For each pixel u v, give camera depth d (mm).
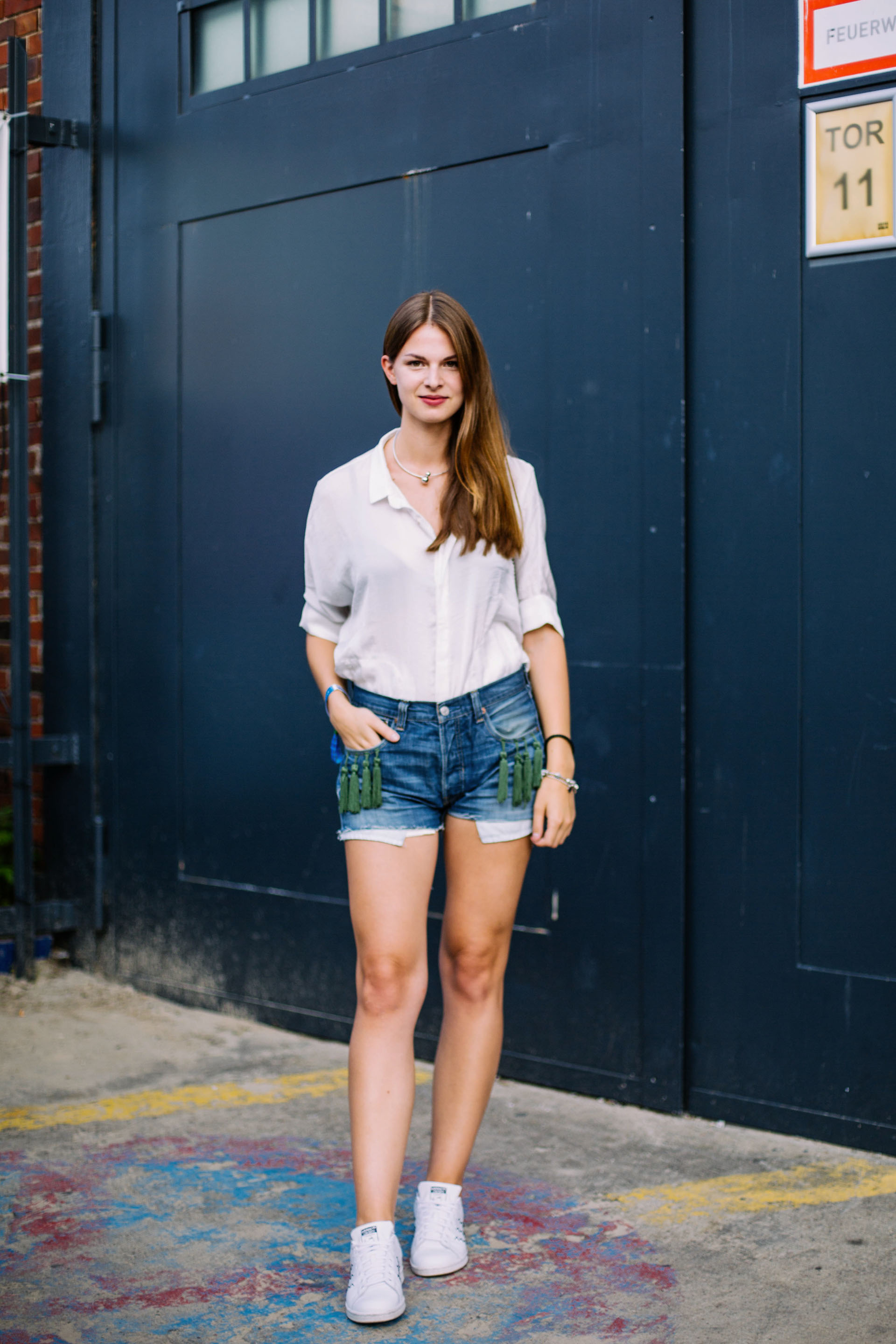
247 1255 2387
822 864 2844
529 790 2307
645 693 3033
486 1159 2799
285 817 3701
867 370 2756
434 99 3320
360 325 3502
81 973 4199
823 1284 2256
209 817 3873
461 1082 2363
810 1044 2871
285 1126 2992
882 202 2719
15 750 4035
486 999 2367
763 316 2871
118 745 4086
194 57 3848
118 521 4055
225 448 3799
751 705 2920
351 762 2312
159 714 3979
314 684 3629
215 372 3811
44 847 4305
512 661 2344
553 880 3201
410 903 2287
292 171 3605
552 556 3164
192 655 3891
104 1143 2889
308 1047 3570
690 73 2943
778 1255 2359
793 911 2881
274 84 3629
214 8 3783
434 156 3328
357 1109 2238
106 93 4012
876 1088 2793
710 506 2957
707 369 2949
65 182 4113
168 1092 3211
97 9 4016
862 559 2779
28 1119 3029
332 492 2354
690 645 2996
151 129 3912
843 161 2758
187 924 3930
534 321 3182
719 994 2988
